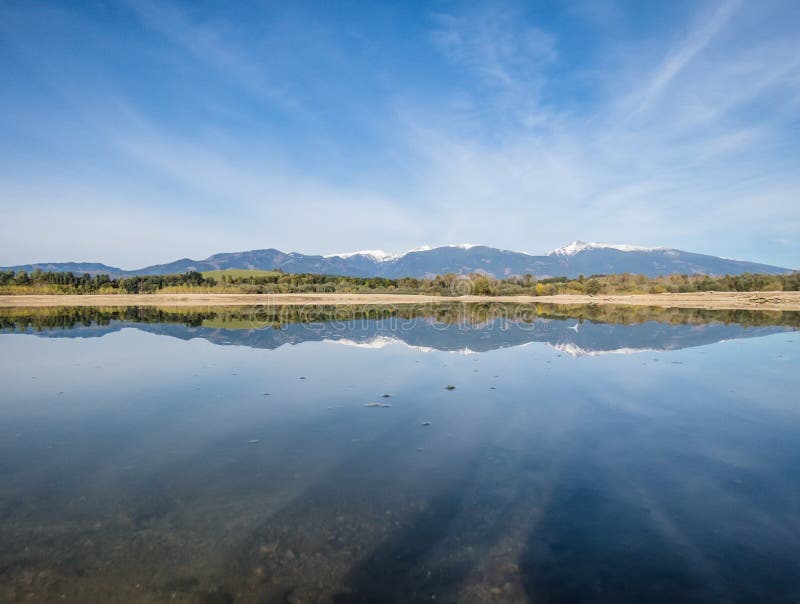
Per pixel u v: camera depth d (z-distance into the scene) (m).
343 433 6.87
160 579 3.46
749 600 3.16
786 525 4.20
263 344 16.67
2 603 3.17
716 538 4.00
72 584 3.40
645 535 4.04
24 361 13.07
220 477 5.31
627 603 3.12
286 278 102.19
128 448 6.29
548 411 7.98
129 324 25.41
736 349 15.15
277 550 3.84
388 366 12.21
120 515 4.45
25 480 5.26
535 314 34.97
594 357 13.66
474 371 11.48
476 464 5.66
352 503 4.67
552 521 4.29
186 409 8.20
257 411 8.05
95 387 9.89
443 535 4.06
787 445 6.30
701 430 6.95
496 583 3.38
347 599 3.23
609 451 6.09
